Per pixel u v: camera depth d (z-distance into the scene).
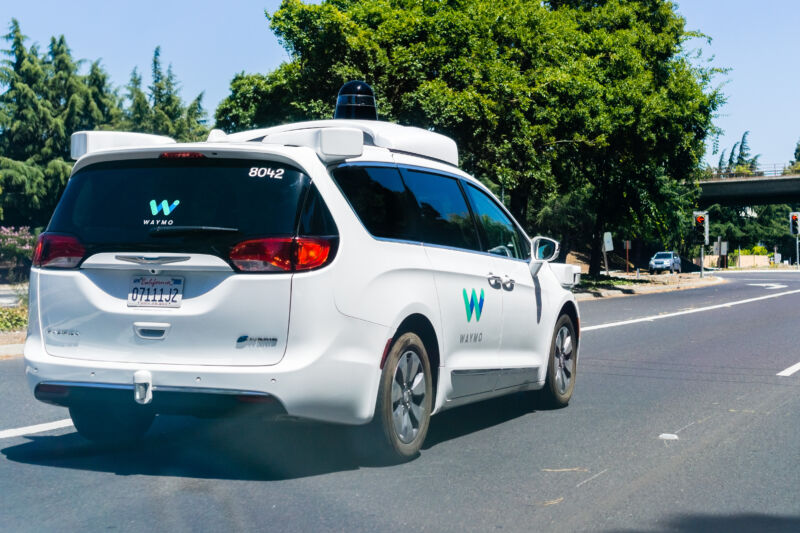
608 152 37.12
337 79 24.89
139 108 65.19
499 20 28.44
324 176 5.34
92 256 5.35
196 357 5.12
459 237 6.61
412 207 6.07
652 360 12.28
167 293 5.20
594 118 31.23
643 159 37.66
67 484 5.16
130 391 5.18
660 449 6.50
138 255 5.23
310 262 5.11
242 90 26.72
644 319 20.39
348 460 5.86
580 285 36.72
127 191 5.40
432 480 5.41
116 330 5.26
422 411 5.93
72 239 5.43
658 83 37.94
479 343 6.70
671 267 73.62
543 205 68.06
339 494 5.02
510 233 7.57
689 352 13.34
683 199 46.28
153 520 4.48
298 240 5.11
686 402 8.72
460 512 4.74
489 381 6.91
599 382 10.09
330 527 4.42
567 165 34.53
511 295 7.21
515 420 7.62
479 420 7.61
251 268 5.09
